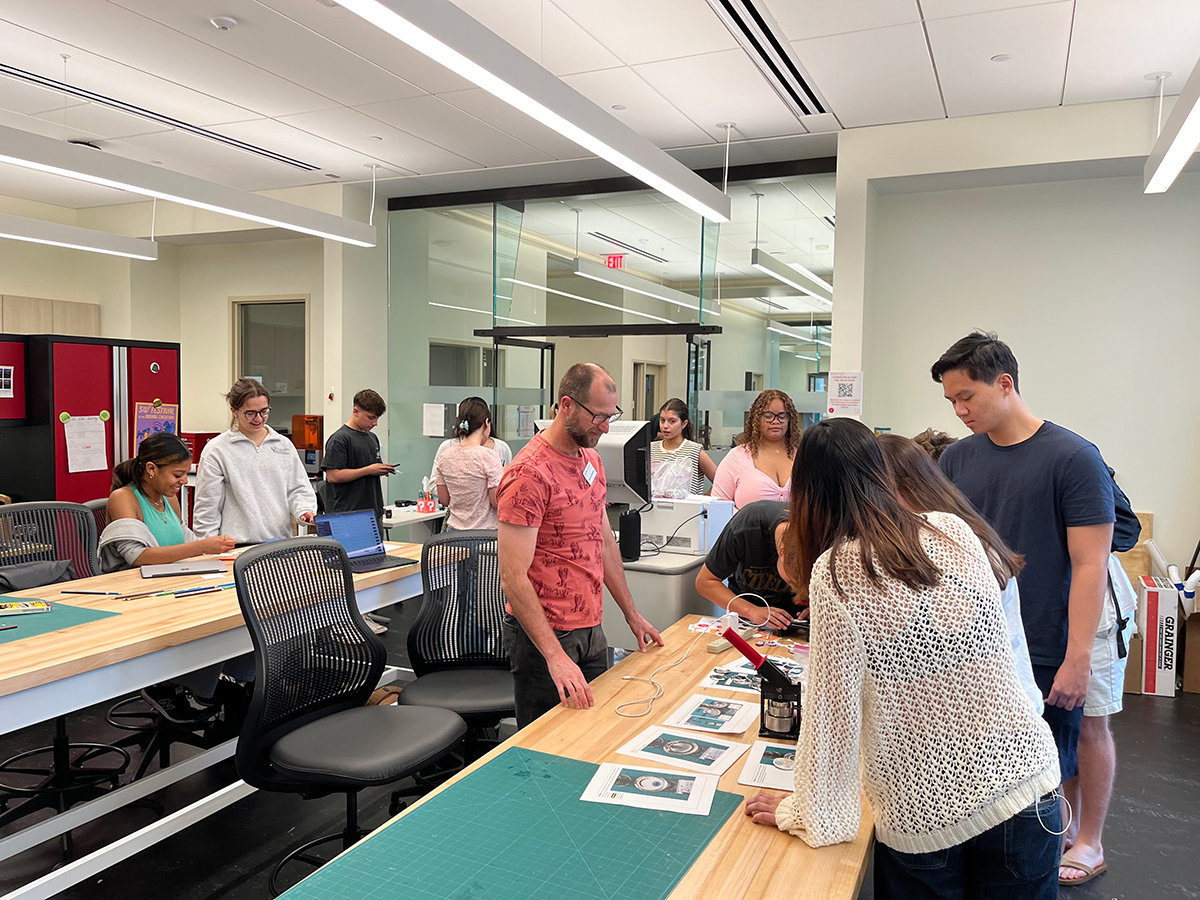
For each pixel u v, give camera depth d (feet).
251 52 13.15
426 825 4.49
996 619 4.00
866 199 16.15
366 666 8.17
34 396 17.47
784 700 5.66
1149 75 13.19
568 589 7.35
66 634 7.58
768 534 7.96
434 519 18.58
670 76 13.75
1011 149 15.08
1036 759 4.03
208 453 11.36
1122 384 15.65
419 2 7.63
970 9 11.25
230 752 9.39
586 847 4.27
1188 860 8.77
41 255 24.43
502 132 16.99
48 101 15.48
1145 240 15.43
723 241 20.47
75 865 7.22
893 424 17.46
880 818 4.15
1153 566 14.99
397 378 23.31
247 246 25.22
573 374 7.20
